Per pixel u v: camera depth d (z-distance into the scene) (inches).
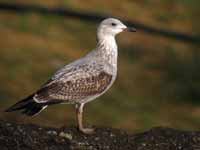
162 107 991.0
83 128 518.3
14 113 889.5
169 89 1043.3
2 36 1122.7
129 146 502.9
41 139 494.9
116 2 1333.7
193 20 1328.7
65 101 506.3
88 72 512.4
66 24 1225.4
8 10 1239.5
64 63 1065.5
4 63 1034.7
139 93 1017.5
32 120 884.0
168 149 506.3
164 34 1243.8
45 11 1253.7
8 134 493.0
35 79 1002.7
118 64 1096.2
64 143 494.6
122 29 534.9
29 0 1279.5
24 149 479.8
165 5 1359.5
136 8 1330.0
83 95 510.0
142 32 1235.2
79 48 1139.3
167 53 1169.4
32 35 1147.3
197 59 1157.1
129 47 1167.0
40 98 495.5
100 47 527.2
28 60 1053.8
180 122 949.8
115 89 1009.5
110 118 927.0
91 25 1243.8
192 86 1059.3
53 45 1123.3
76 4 1295.5
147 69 1096.8
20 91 964.6
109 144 502.0
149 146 506.3
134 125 920.3
